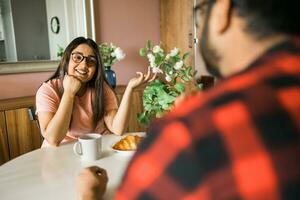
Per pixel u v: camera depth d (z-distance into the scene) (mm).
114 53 2408
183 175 291
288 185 271
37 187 901
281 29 328
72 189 883
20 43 2357
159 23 3166
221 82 341
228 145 286
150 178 307
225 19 349
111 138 1405
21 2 2330
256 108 296
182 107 334
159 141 316
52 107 1427
